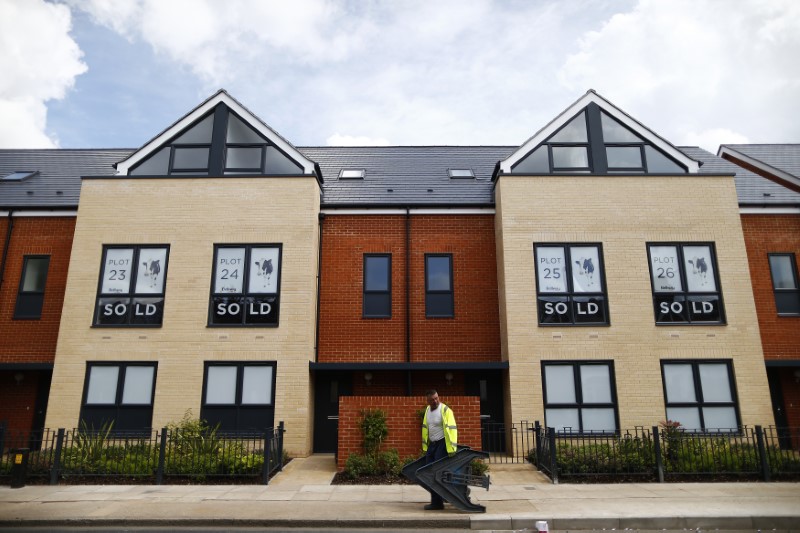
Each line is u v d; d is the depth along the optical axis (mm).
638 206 14172
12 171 18078
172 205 14102
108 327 13375
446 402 11656
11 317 14805
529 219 14102
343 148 19797
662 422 11969
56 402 12977
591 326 13430
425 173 17562
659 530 7328
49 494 8953
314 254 14219
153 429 12508
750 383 13125
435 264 15156
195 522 7414
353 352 14406
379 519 7414
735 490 9219
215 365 13234
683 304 13633
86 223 13969
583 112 15086
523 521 7395
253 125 14867
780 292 14914
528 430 11977
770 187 16484
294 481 10078
